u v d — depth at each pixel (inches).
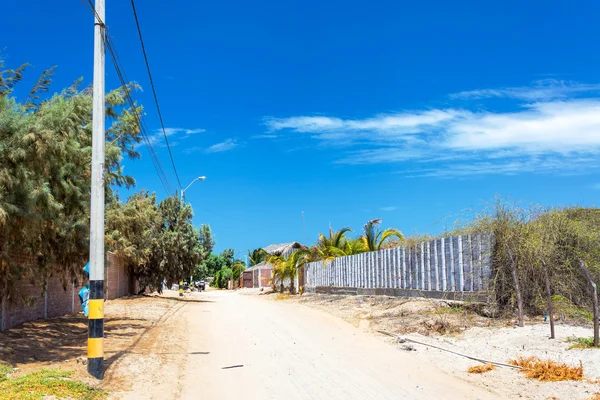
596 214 586.9
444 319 594.9
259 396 331.9
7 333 506.3
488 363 401.4
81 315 766.5
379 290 1010.1
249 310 1027.3
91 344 358.6
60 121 446.0
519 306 521.0
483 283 607.5
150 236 1398.9
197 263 1521.9
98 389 326.6
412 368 406.9
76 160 484.4
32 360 397.4
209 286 4382.4
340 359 451.8
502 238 574.2
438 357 442.0
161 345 525.7
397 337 541.0
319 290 1478.8
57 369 362.0
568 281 552.7
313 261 1644.9
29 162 397.4
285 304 1216.8
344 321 749.3
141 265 1444.4
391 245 1314.0
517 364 389.4
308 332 637.3
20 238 454.9
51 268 578.6
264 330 663.8
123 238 899.4
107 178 614.2
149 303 1175.0
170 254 1460.4
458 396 321.4
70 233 539.8
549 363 360.8
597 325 407.2
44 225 477.1
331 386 353.7
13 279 480.1
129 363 417.1
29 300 504.4
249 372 403.2
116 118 666.2
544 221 574.2
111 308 973.8
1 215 370.9
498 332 506.6
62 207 473.1
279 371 406.0
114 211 814.5
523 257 557.6
